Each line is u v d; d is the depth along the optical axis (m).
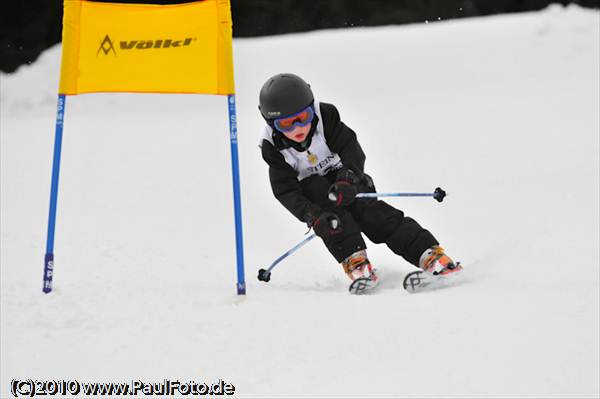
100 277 14.30
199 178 25.34
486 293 11.20
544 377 8.17
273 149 13.09
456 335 9.51
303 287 13.42
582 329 9.31
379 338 9.66
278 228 18.84
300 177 13.58
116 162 28.69
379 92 42.03
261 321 10.69
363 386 8.34
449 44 48.28
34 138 35.69
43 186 24.58
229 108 12.56
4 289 13.12
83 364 9.54
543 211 16.81
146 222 19.50
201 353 9.67
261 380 8.75
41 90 48.06
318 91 43.25
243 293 12.23
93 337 10.48
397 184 22.27
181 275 14.60
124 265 15.38
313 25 69.12
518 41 46.81
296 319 10.66
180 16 12.55
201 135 34.47
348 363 9.01
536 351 8.80
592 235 14.46
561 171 20.97
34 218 19.94
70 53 12.66
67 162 29.00
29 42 66.31
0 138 36.09
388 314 10.52
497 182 20.72
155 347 9.98
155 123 38.84
